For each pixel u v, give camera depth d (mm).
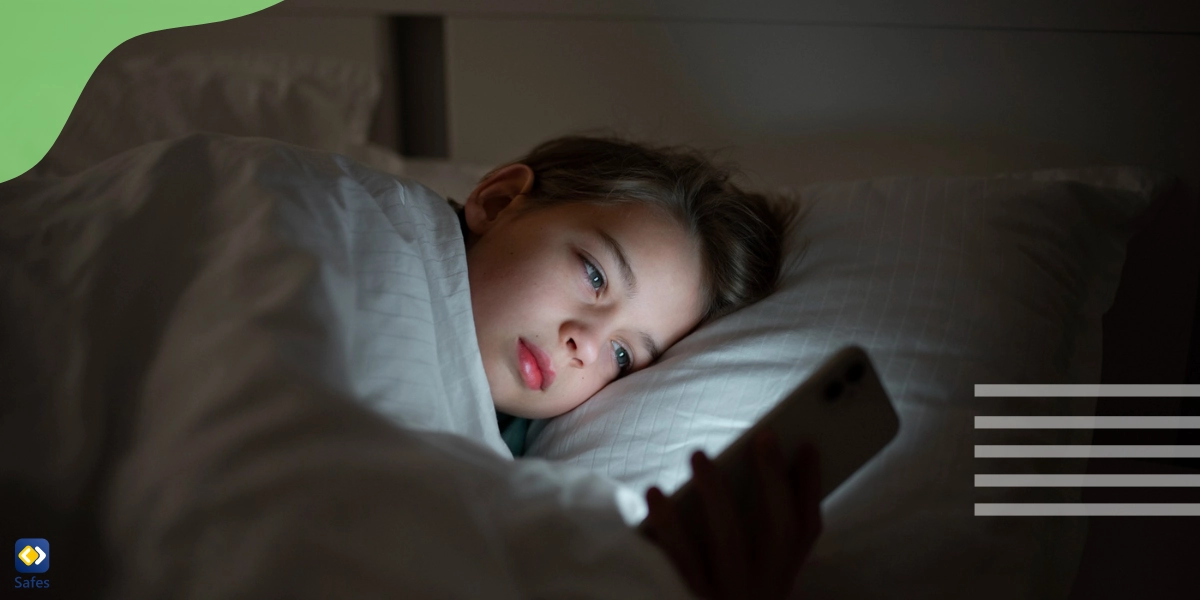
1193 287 1169
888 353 801
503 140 1507
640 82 1415
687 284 942
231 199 640
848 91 1318
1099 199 1016
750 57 1351
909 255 907
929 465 711
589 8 1401
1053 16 1193
